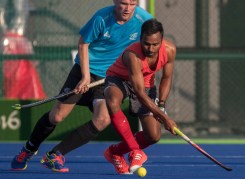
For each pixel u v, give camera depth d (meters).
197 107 38.41
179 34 38.91
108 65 23.66
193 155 29.64
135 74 20.55
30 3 36.72
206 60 37.53
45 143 34.09
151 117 21.52
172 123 20.58
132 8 22.77
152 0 34.06
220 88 39.00
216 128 38.56
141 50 20.61
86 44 23.06
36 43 36.41
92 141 34.53
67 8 36.50
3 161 27.39
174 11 38.97
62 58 36.38
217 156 29.27
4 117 34.44
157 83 35.03
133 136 21.70
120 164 22.72
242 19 39.47
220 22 39.22
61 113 23.53
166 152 30.88
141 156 21.38
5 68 36.22
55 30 36.47
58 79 36.31
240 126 38.91
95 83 22.97
